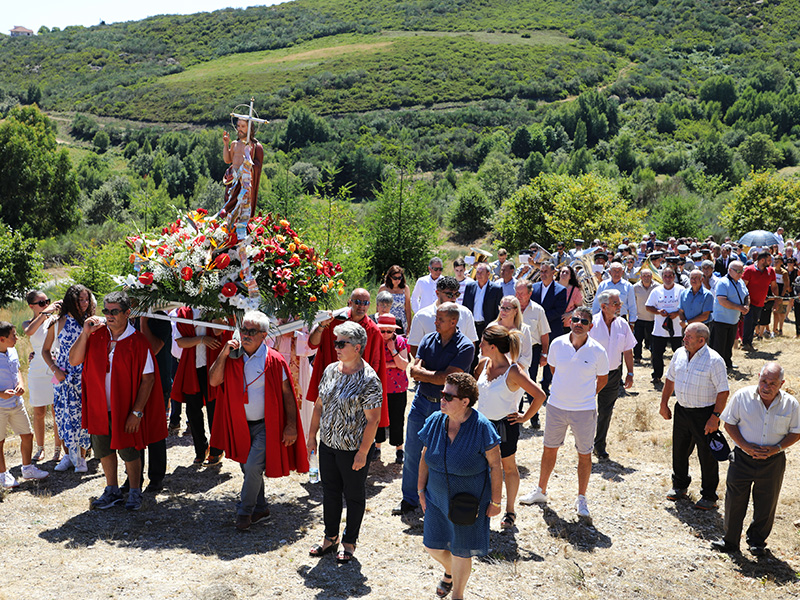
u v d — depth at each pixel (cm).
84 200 6109
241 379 539
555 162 9975
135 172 10025
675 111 14638
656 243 1797
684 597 477
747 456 536
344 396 487
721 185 6184
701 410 608
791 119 14150
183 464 711
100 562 481
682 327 1041
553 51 19512
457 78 17312
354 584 464
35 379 698
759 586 496
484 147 11375
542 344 859
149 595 433
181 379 685
